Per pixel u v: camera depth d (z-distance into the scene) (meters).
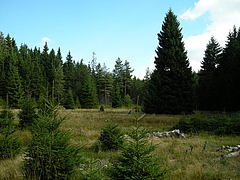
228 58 41.47
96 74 96.50
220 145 12.77
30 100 18.80
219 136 16.33
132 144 5.28
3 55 82.19
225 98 37.88
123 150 5.30
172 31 38.00
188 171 7.27
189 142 13.45
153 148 5.36
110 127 11.97
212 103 44.06
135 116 5.51
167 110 34.28
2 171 6.52
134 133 5.35
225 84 38.47
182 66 36.41
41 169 5.84
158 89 36.06
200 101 46.88
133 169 4.96
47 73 86.81
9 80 55.28
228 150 11.35
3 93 58.19
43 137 6.08
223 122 18.08
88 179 5.13
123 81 89.12
